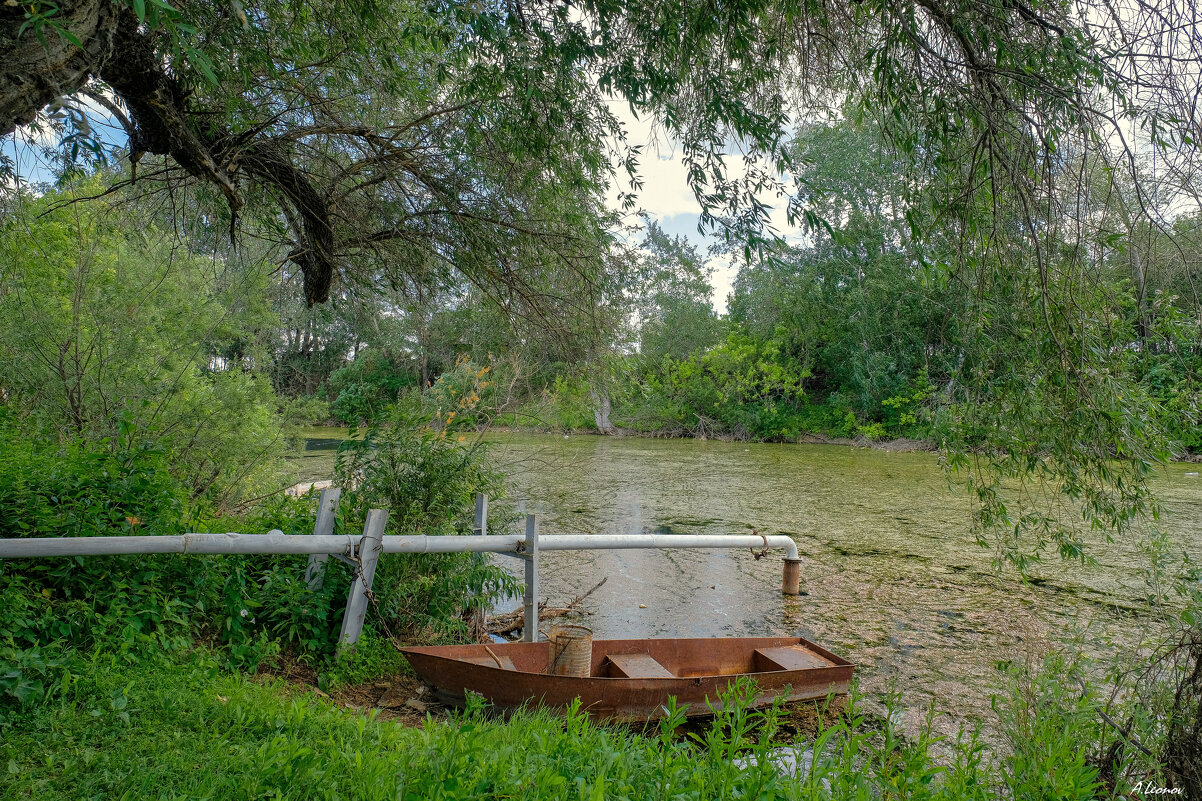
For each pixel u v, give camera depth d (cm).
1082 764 261
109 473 435
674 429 3291
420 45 490
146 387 718
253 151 456
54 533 387
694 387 3225
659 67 416
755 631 641
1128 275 333
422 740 281
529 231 565
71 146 390
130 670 317
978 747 275
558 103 465
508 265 593
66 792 227
